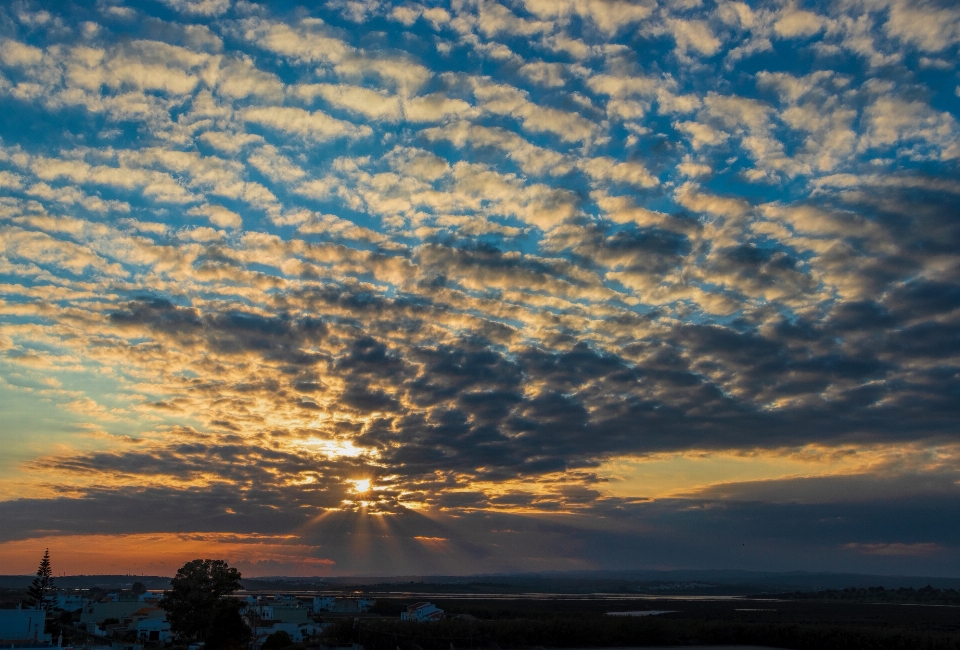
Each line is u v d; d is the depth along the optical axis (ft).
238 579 374.22
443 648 422.00
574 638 453.99
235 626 336.08
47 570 522.06
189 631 354.54
